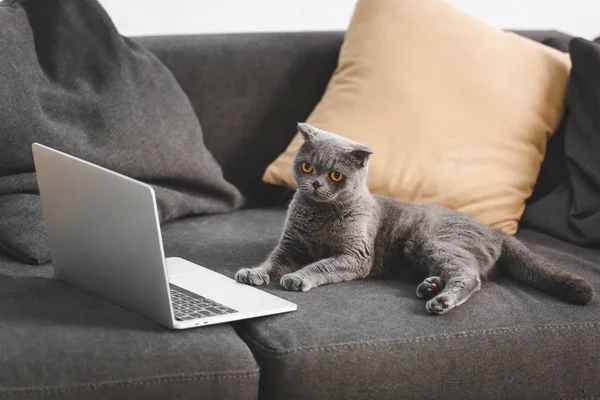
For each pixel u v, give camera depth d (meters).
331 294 2.10
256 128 2.90
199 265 2.28
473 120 2.71
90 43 2.58
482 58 2.78
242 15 3.24
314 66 2.95
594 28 3.63
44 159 2.00
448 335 1.94
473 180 2.66
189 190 2.70
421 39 2.77
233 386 1.76
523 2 3.53
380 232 2.35
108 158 2.46
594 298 2.16
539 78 2.81
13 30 2.42
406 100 2.69
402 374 1.90
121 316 1.90
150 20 3.14
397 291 2.17
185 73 2.82
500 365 1.98
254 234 2.57
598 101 2.69
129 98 2.54
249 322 1.95
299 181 2.28
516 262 2.28
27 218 2.29
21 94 2.35
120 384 1.70
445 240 2.28
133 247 1.82
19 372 1.66
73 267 2.06
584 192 2.66
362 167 2.27
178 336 1.81
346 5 3.36
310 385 1.83
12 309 1.89
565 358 2.03
